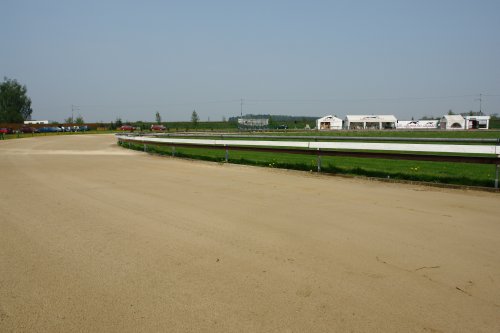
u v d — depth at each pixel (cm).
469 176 1088
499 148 861
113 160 1652
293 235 532
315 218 623
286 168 1308
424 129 8138
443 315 323
